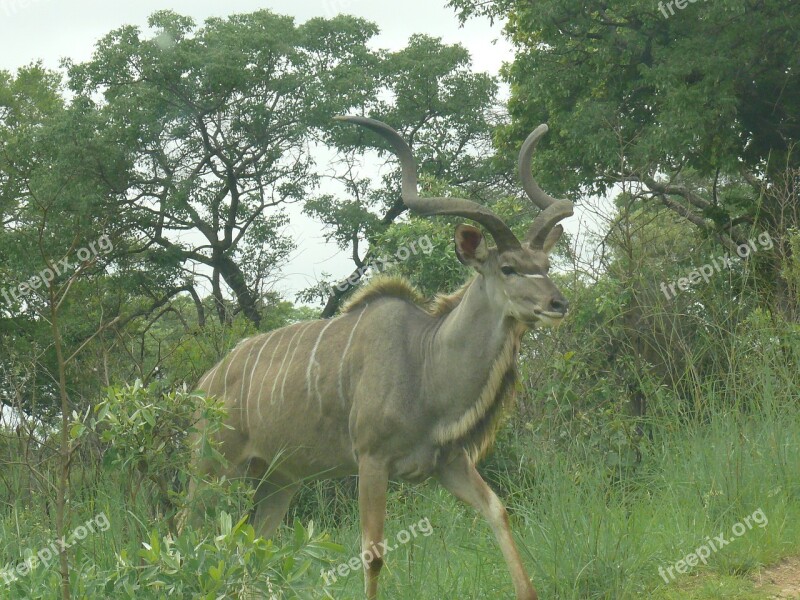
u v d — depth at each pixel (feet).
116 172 106.32
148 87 108.27
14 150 103.55
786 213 49.88
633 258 41.34
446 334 27.50
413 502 34.58
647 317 39.73
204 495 27.89
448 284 45.73
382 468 27.96
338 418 29.30
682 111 68.80
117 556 23.93
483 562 28.04
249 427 31.55
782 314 40.16
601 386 39.27
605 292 39.75
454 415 27.48
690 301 40.96
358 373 28.60
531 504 31.42
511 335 27.02
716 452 33.14
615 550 27.09
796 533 30.17
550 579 27.09
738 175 78.74
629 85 76.02
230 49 109.09
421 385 27.78
